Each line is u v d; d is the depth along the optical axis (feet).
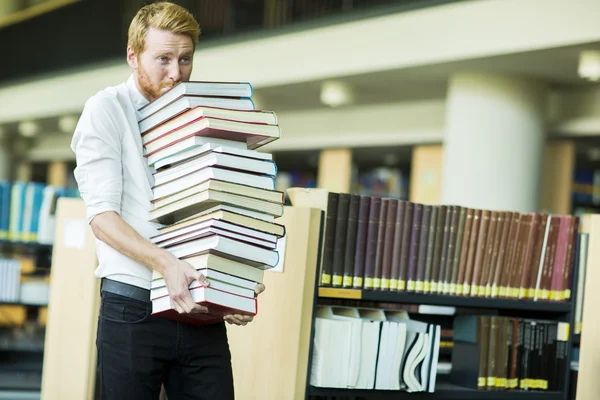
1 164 56.85
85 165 7.32
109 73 38.09
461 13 23.32
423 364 10.93
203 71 32.78
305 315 10.04
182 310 7.04
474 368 11.60
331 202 10.62
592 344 10.91
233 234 7.15
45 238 20.80
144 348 7.40
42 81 43.88
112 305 7.45
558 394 12.04
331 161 37.35
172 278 7.04
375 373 10.57
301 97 32.27
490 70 25.08
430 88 28.45
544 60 22.93
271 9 30.86
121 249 7.20
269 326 10.43
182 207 7.36
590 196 34.94
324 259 10.61
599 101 26.35
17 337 24.47
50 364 14.57
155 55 7.52
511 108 25.26
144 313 7.42
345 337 10.40
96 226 7.26
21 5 49.39
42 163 59.47
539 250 11.95
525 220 11.83
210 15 32.86
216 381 7.64
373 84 28.55
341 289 10.55
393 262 10.96
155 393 7.60
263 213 7.40
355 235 10.75
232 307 7.16
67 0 41.78
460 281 11.40
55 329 14.55
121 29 37.42
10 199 20.65
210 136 7.35
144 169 7.72
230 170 7.28
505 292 11.75
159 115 7.61
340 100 28.78
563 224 12.07
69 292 14.25
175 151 7.45
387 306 12.36
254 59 30.25
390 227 10.93
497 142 25.27
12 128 52.54
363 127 34.55
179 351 7.52
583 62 21.67
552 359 12.06
